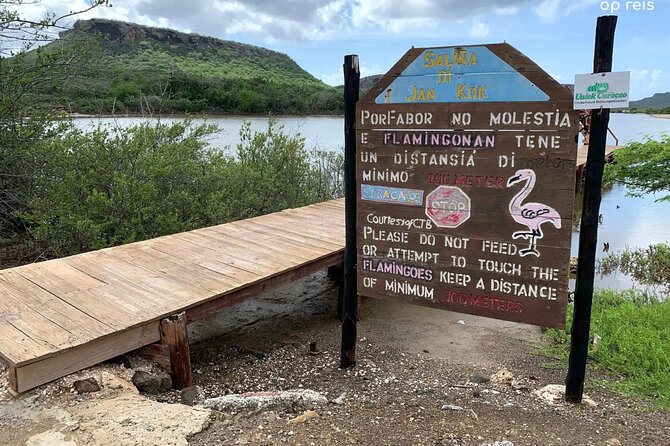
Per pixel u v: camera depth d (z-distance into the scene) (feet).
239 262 17.44
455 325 19.72
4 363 11.91
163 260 17.48
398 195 13.12
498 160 11.69
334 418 10.44
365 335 18.63
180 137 31.24
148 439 8.99
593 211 11.02
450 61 11.81
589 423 10.74
